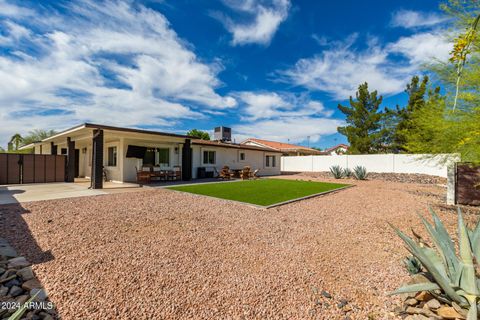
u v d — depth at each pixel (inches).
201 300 97.3
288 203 302.7
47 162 521.3
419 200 345.1
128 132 447.2
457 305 83.9
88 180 582.6
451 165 294.2
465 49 87.7
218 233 180.2
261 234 180.7
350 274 122.2
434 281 97.6
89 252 139.4
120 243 154.7
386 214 254.4
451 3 196.4
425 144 271.9
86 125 387.9
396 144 800.3
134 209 250.4
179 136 545.3
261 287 108.1
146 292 101.5
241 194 368.2
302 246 158.9
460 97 210.2
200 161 686.5
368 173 777.6
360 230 196.7
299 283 112.7
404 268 128.0
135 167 552.7
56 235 166.4
